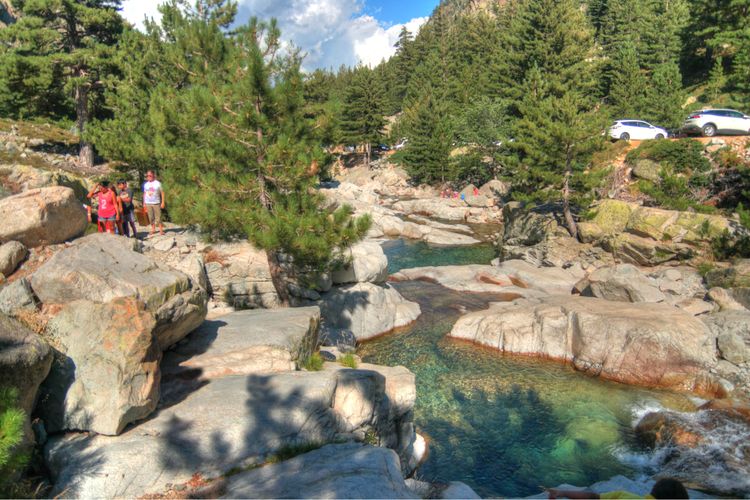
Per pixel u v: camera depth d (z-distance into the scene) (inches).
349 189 2417.6
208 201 615.2
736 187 1233.4
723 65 2325.3
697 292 888.9
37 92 1330.0
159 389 322.0
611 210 1189.1
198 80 700.0
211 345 411.5
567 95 1247.5
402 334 843.4
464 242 1621.6
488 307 953.5
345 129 3208.7
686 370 630.5
